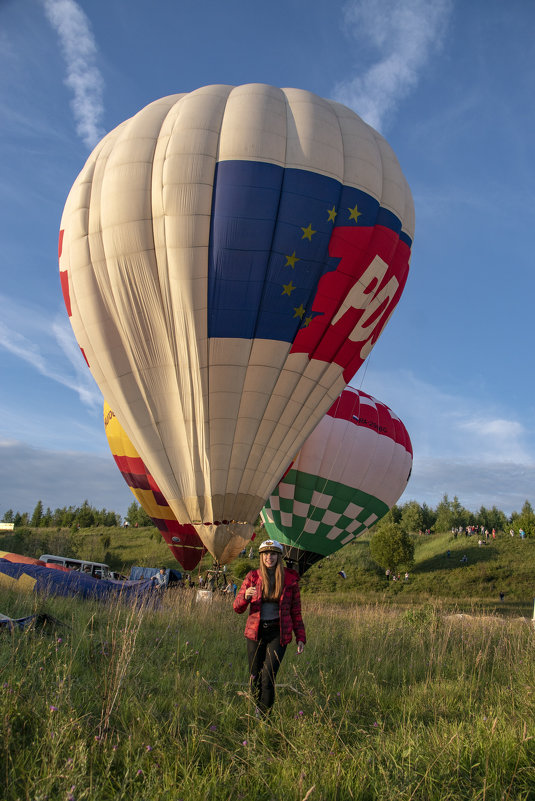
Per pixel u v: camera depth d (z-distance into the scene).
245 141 11.73
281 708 3.91
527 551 47.56
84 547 55.41
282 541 21.36
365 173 12.53
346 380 13.05
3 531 62.09
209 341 11.60
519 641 6.72
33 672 3.64
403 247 13.45
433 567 45.31
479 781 2.80
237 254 11.40
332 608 12.55
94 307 12.15
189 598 10.60
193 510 12.05
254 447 12.05
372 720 3.99
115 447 20.03
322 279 11.94
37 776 2.41
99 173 12.53
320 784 2.59
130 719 3.33
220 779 2.62
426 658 6.10
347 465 20.28
